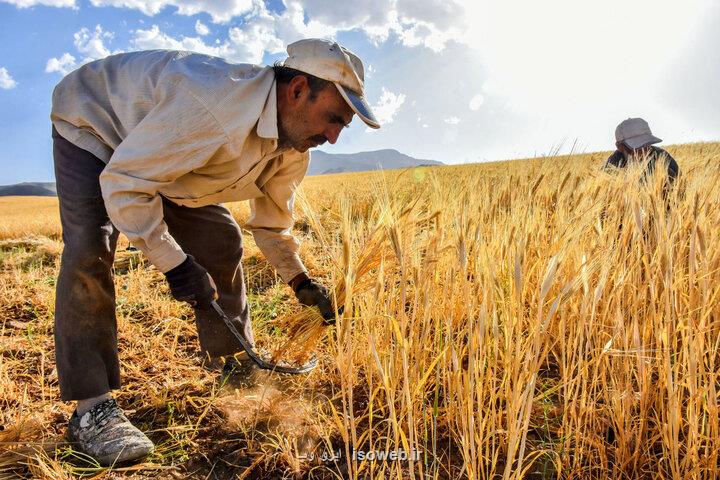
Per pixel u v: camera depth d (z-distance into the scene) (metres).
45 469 1.76
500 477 1.85
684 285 2.01
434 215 1.82
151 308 3.65
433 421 1.76
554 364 2.49
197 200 2.08
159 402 2.31
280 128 1.90
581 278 1.50
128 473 1.92
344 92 1.77
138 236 1.74
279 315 3.49
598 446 1.78
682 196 2.44
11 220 18.31
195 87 1.66
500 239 2.05
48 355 2.92
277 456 1.95
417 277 1.85
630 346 1.87
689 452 1.60
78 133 1.93
